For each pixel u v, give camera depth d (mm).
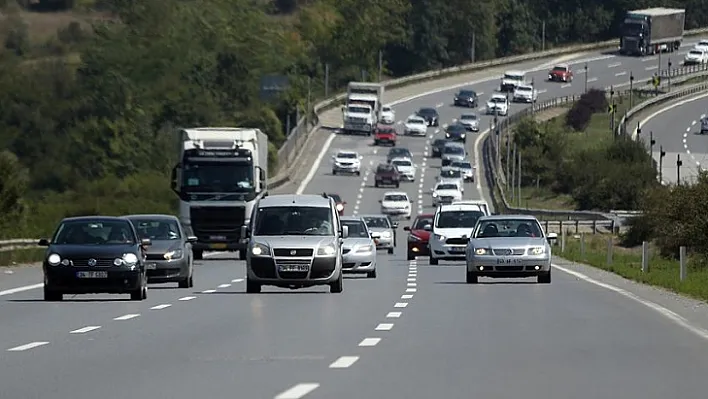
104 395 38438
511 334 57312
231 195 139625
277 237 87312
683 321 64188
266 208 89750
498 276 97500
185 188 140000
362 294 85562
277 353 49781
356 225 114375
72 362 47219
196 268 124062
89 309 73125
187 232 139625
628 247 174750
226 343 53812
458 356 48500
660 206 145125
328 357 48250
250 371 44062
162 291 89812
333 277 86375
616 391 39000
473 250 97188
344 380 41438
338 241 87875
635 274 104875
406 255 159875
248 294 86250
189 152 140625
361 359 47531
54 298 79875
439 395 37969
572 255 144500
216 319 65938
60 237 81875
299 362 46656
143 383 41125
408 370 44125
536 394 38250
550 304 75812
